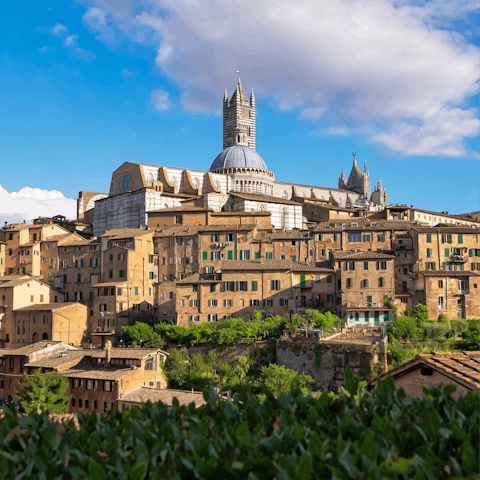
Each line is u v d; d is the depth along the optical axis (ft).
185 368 319.06
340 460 46.62
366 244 426.92
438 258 410.52
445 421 59.41
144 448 51.67
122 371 295.07
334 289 379.14
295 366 315.17
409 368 97.50
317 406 63.46
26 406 272.72
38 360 335.26
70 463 50.75
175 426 58.18
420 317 361.30
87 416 66.23
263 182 622.13
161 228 451.53
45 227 481.05
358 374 293.43
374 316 357.61
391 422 57.67
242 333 333.83
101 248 437.58
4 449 55.98
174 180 571.69
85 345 396.57
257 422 60.29
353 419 57.77
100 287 407.64
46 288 437.99
